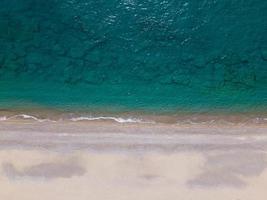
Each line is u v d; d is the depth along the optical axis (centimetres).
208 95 1030
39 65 1056
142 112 993
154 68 1071
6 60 1058
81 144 873
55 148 867
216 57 1084
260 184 845
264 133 898
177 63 1077
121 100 1016
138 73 1062
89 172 850
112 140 881
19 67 1052
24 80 1038
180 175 852
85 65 1064
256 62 1077
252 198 836
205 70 1070
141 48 1089
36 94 1016
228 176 851
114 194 837
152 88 1041
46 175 845
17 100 1002
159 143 879
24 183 839
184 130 902
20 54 1066
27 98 1008
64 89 1030
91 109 994
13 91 1017
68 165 855
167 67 1073
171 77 1058
